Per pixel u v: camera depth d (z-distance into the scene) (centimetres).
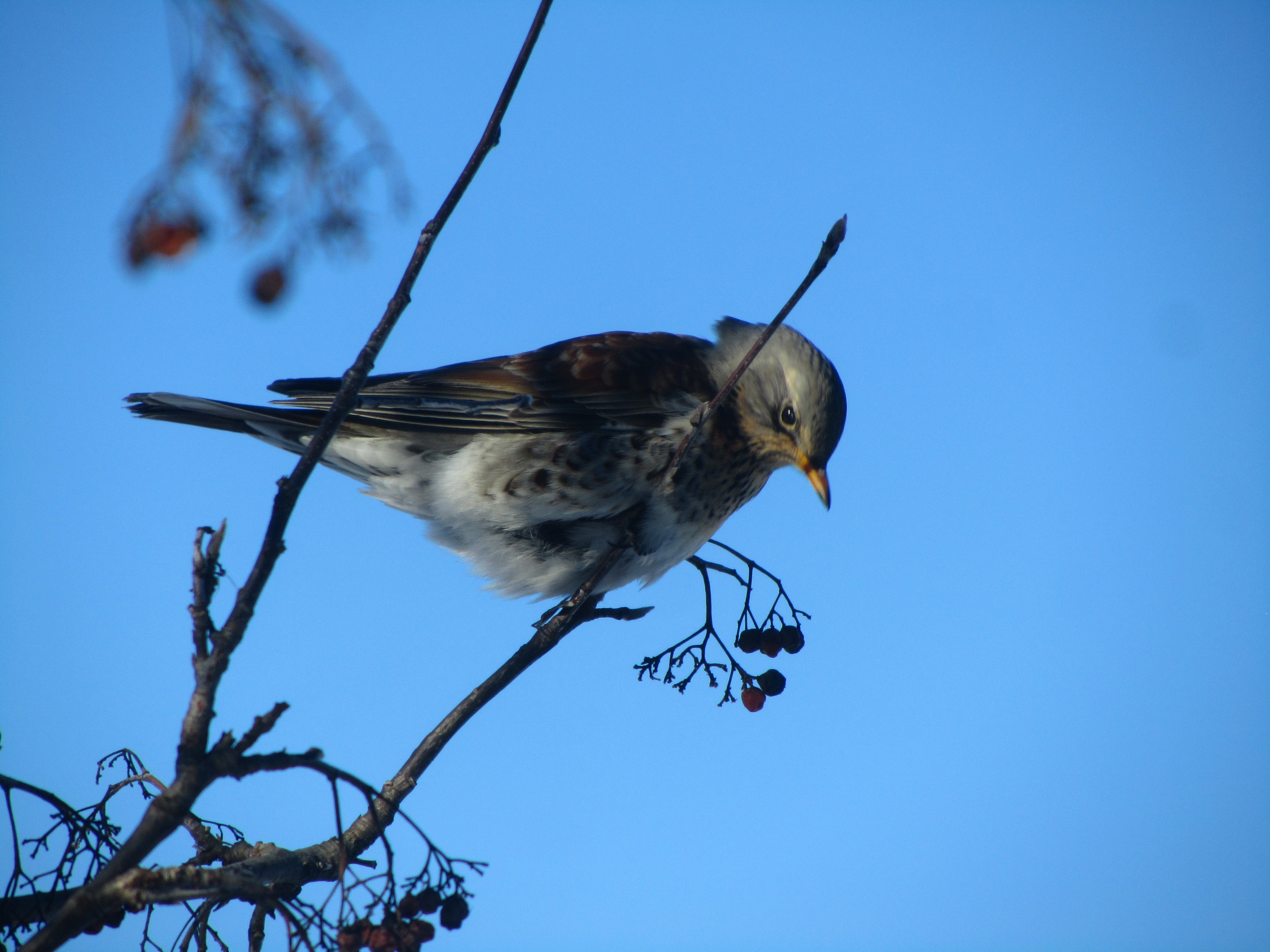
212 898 560
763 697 888
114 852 640
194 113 367
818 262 633
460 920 557
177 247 376
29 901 616
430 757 737
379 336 513
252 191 375
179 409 936
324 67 375
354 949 529
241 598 491
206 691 480
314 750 513
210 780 479
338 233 383
